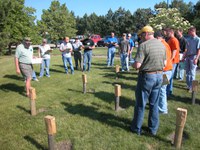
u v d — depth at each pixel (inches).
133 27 2164.1
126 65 443.5
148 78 167.8
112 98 267.1
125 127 193.6
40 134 186.7
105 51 974.4
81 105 246.7
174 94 279.4
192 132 182.9
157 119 179.5
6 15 1123.3
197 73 418.6
